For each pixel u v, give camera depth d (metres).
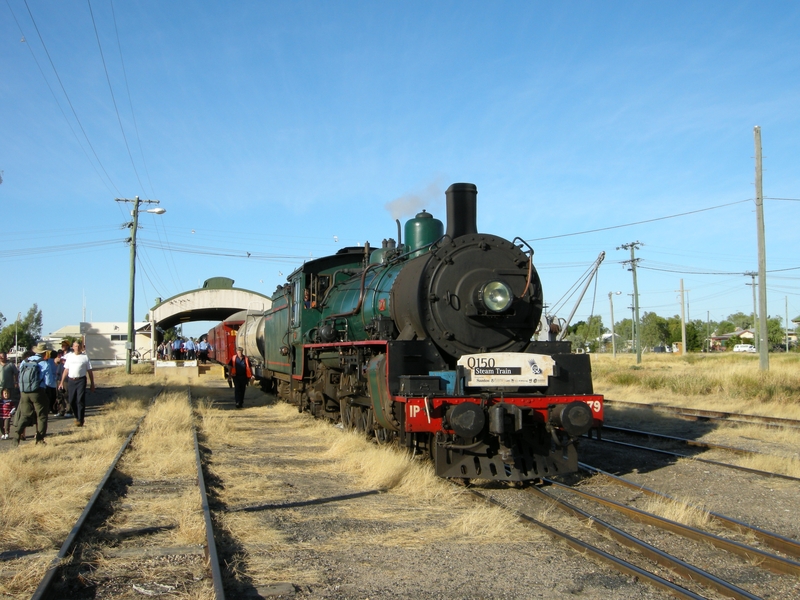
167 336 84.56
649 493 7.40
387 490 7.54
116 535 5.74
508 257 8.81
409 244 10.66
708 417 14.09
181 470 8.66
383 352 9.19
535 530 5.89
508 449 7.34
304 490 7.58
